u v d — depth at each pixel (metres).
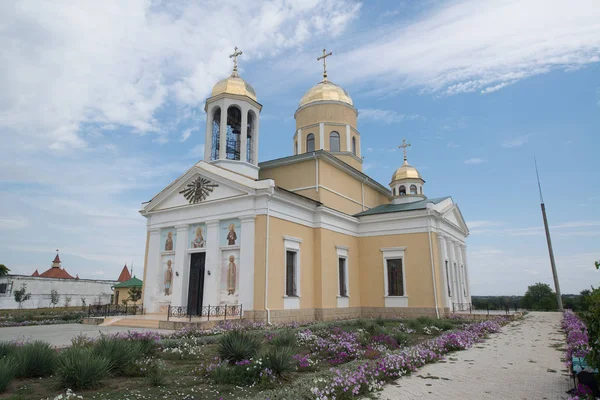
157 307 24.84
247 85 27.33
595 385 7.52
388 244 28.88
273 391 7.91
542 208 39.69
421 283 27.20
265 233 21.55
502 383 9.14
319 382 8.34
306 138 34.50
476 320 24.52
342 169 30.45
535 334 18.66
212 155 26.39
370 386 8.42
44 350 9.62
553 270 38.09
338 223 27.78
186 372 9.86
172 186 25.70
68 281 53.78
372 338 14.60
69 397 7.38
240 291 21.44
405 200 34.81
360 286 29.30
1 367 8.04
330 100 34.44
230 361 10.63
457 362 11.75
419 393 8.30
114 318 21.69
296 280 23.59
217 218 23.27
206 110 27.17
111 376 9.35
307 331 16.08
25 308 47.16
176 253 24.52
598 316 6.80
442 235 28.77
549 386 8.85
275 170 29.61
